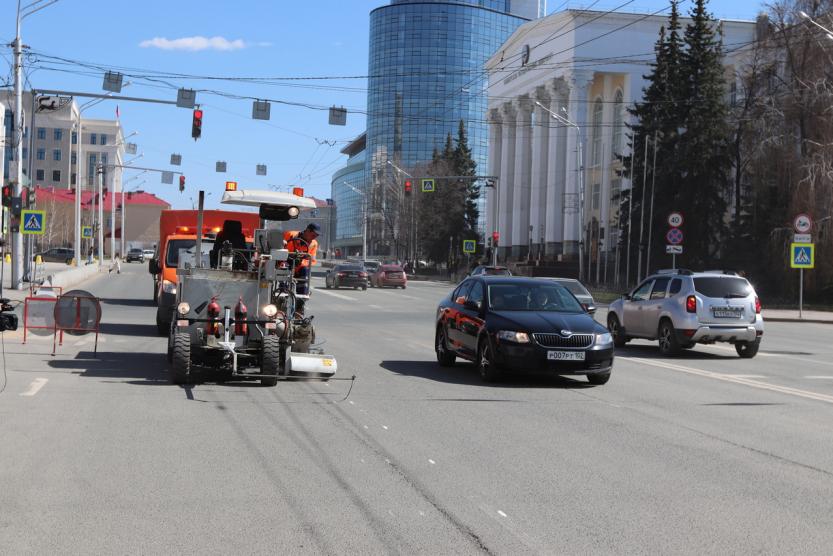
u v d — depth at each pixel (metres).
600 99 80.69
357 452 8.27
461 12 145.62
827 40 42.81
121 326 22.67
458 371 15.37
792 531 5.92
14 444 8.35
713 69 56.31
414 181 94.75
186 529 5.75
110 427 9.27
